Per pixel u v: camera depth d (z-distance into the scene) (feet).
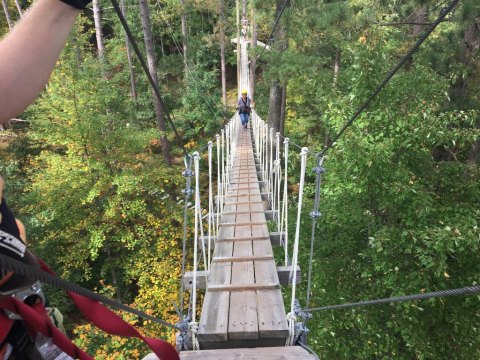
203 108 53.88
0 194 1.67
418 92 16.29
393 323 14.92
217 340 7.09
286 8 27.30
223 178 17.76
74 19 1.70
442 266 12.91
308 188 24.63
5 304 1.69
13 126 44.06
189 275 9.21
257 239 11.33
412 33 27.32
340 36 26.78
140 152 32.89
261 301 8.06
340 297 16.26
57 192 26.48
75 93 25.94
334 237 18.94
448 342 14.96
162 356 2.46
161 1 61.31
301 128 45.96
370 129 16.34
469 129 14.96
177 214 29.96
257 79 65.57
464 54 18.12
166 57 52.29
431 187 15.67
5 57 1.55
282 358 6.23
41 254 26.55
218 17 65.82
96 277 31.96
